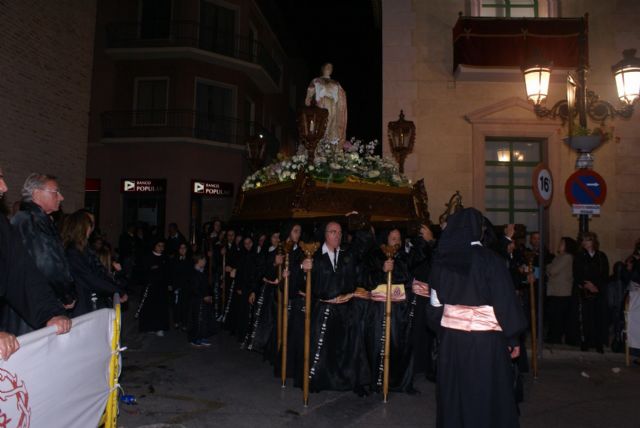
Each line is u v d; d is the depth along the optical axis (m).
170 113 22.92
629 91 9.35
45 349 3.02
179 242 13.89
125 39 23.08
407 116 11.97
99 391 3.82
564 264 9.27
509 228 7.42
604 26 12.07
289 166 7.77
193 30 23.38
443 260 4.41
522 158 12.30
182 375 7.19
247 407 5.82
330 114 9.05
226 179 24.00
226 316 10.79
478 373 4.11
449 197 11.78
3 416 2.61
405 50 12.11
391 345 6.45
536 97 9.48
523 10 12.34
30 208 4.37
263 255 8.37
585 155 9.27
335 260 6.38
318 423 5.34
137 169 23.03
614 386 6.88
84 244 5.28
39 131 12.54
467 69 11.56
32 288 3.35
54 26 12.94
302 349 6.41
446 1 12.21
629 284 8.42
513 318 4.07
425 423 5.37
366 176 7.87
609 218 11.79
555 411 5.84
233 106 24.53
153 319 10.19
